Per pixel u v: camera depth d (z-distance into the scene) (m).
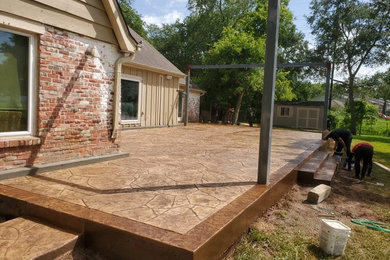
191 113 21.64
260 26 29.05
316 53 28.00
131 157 6.28
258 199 3.87
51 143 4.78
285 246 3.47
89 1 5.19
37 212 3.20
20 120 4.43
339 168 8.59
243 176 4.96
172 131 12.90
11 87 4.28
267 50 4.42
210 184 4.38
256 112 30.44
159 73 14.19
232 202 3.60
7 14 4.01
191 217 3.05
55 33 4.68
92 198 3.51
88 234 2.86
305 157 7.31
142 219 2.94
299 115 31.62
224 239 2.89
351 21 25.36
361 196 5.88
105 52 5.68
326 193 5.51
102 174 4.70
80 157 5.34
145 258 2.56
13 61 4.27
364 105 26.42
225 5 34.84
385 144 17.64
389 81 27.19
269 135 4.43
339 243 3.40
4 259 2.31
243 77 21.41
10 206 3.45
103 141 5.84
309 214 4.64
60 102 4.87
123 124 12.23
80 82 5.20
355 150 7.44
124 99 12.25
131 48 6.00
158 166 5.46
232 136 11.68
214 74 22.95
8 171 4.15
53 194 3.59
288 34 31.27
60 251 2.62
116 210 3.15
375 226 4.33
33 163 4.54
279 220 4.21
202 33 34.66
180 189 4.06
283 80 24.66
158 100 14.36
